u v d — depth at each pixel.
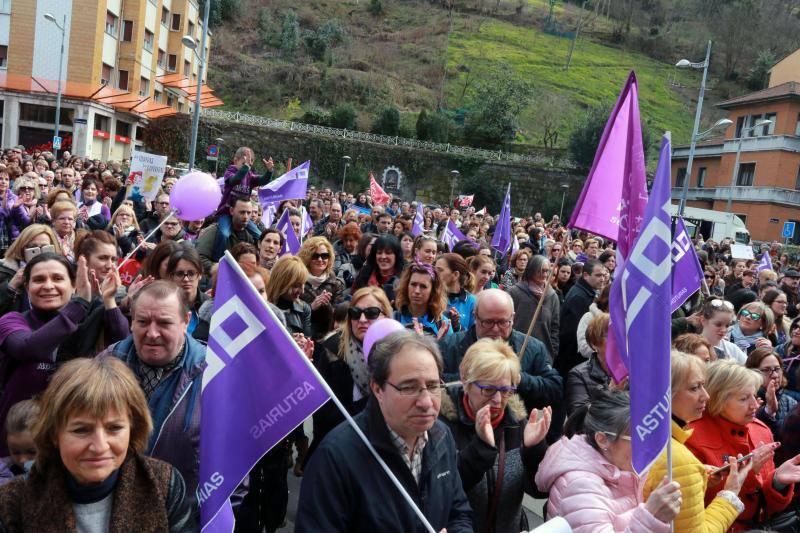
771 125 46.91
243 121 57.53
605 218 4.66
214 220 8.18
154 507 2.43
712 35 98.88
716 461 3.91
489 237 18.14
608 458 3.07
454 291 6.50
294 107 71.56
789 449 4.35
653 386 2.92
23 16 41.44
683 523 2.98
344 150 57.47
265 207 11.88
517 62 90.19
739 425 3.98
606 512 2.86
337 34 88.19
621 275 4.30
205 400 2.92
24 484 2.35
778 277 13.83
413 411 2.65
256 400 2.93
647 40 101.88
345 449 2.71
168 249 4.82
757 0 96.56
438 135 63.69
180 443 3.14
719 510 3.27
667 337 2.96
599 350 4.91
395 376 2.67
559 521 2.34
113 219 8.15
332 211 13.55
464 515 2.96
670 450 2.82
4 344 3.83
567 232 4.74
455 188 58.44
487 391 3.47
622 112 4.61
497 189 57.88
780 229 46.12
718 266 15.25
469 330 4.72
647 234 3.10
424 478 2.82
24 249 5.03
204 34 25.69
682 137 81.50
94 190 10.89
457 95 82.12
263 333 2.97
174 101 59.97
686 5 106.81
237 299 2.99
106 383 2.34
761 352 5.30
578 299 7.41
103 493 2.37
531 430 3.56
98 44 42.72
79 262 3.95
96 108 42.53
